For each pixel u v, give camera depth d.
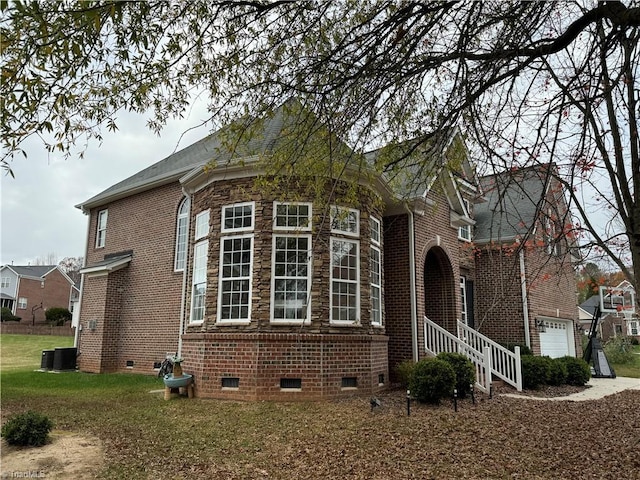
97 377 16.36
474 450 7.44
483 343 16.59
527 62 5.09
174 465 6.79
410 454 7.22
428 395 10.91
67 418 9.77
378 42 5.00
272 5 4.82
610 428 9.02
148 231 18.73
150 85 4.84
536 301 19.64
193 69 5.08
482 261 19.91
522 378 14.35
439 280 17.52
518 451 7.43
